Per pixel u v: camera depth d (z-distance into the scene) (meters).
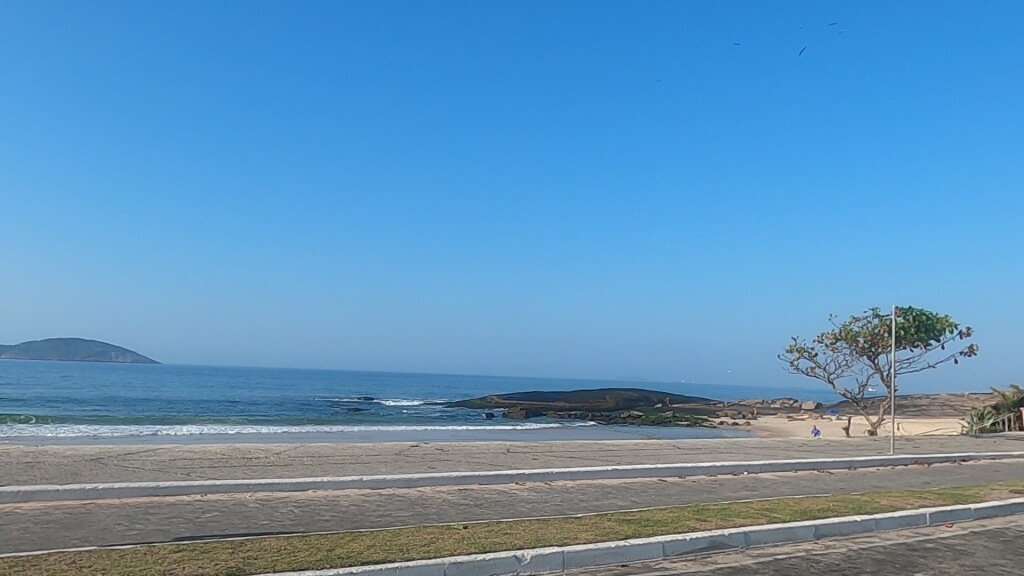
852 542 9.27
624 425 49.00
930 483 14.56
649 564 7.90
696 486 12.91
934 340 28.34
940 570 7.99
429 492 11.16
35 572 6.22
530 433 36.50
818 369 30.28
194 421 36.41
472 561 7.11
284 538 7.71
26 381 80.06
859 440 24.66
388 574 6.71
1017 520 11.18
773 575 7.59
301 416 45.59
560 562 7.56
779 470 15.55
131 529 8.16
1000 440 25.64
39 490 9.42
